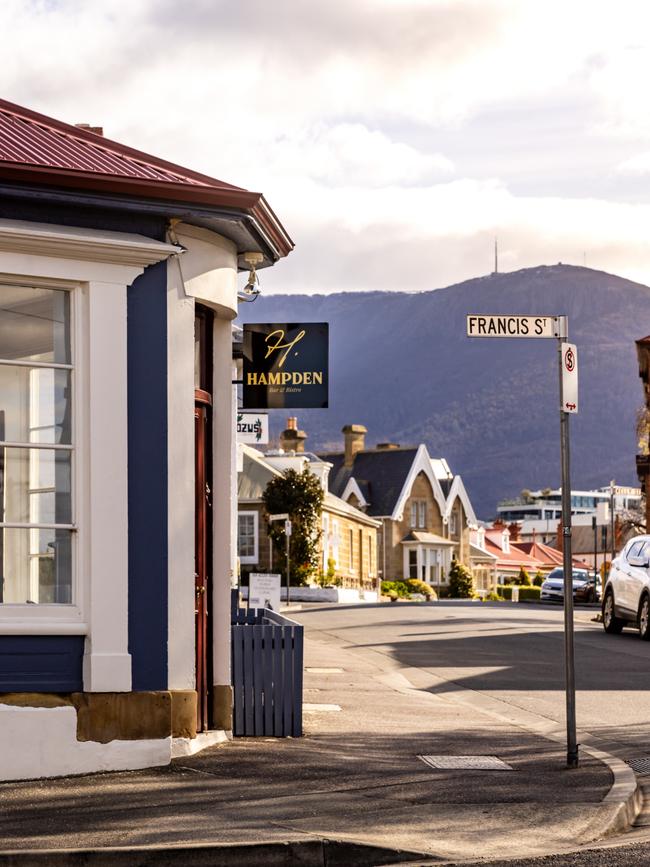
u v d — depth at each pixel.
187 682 12.88
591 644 29.41
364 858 9.46
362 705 17.89
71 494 12.45
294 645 14.70
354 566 84.19
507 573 135.50
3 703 11.95
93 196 12.30
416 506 101.38
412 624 36.38
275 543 69.25
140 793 11.21
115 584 12.42
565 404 13.02
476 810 11.05
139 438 12.70
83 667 12.27
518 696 19.94
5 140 12.95
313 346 16.88
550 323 13.06
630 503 94.75
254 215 13.24
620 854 9.71
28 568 12.27
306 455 85.00
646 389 52.34
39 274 12.27
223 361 14.36
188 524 12.94
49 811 10.44
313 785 11.77
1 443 12.20
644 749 15.01
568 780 12.39
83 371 12.53
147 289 12.86
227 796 11.15
